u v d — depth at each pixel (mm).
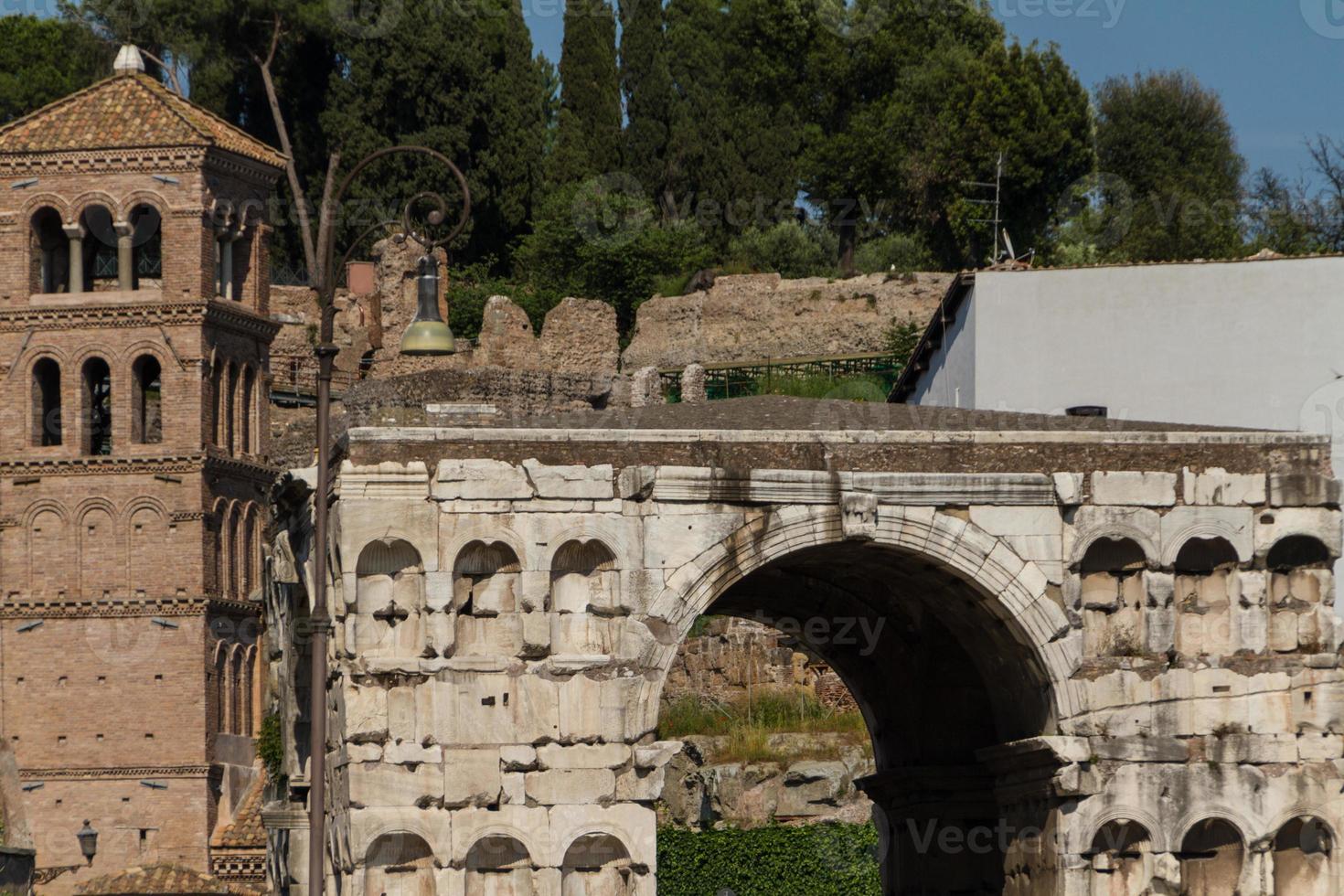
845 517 76750
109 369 172625
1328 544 79125
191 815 165250
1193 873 78375
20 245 172625
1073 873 77062
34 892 154625
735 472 76438
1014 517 77875
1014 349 112875
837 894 126938
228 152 175875
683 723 142750
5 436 171250
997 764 81688
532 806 74562
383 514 74750
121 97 176750
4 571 169625
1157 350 110625
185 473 169750
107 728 167000
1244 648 78500
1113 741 77500
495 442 75625
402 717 74375
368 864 74000
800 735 136500
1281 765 77938
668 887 126062
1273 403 108500
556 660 75062
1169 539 78375
